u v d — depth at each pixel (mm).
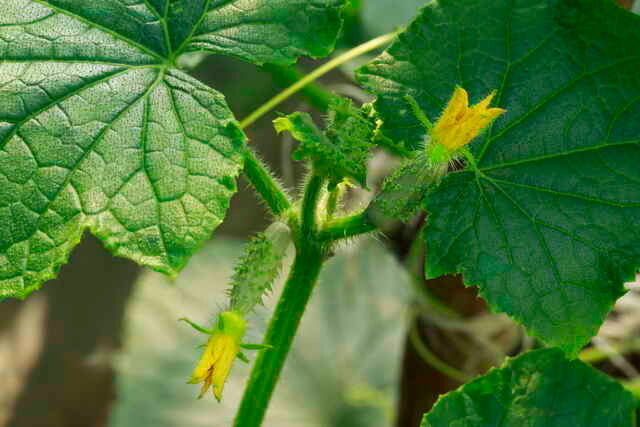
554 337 616
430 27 630
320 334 1185
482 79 629
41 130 597
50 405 1628
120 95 603
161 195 593
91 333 1686
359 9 862
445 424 650
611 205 621
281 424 1113
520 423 650
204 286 1226
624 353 763
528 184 625
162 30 611
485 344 774
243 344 587
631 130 624
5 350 1700
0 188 591
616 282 616
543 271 618
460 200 622
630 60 624
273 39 610
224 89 1543
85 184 594
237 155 597
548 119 627
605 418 652
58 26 608
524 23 629
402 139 623
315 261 635
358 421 1144
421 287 770
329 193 625
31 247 589
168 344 1198
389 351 1180
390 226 636
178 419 1146
